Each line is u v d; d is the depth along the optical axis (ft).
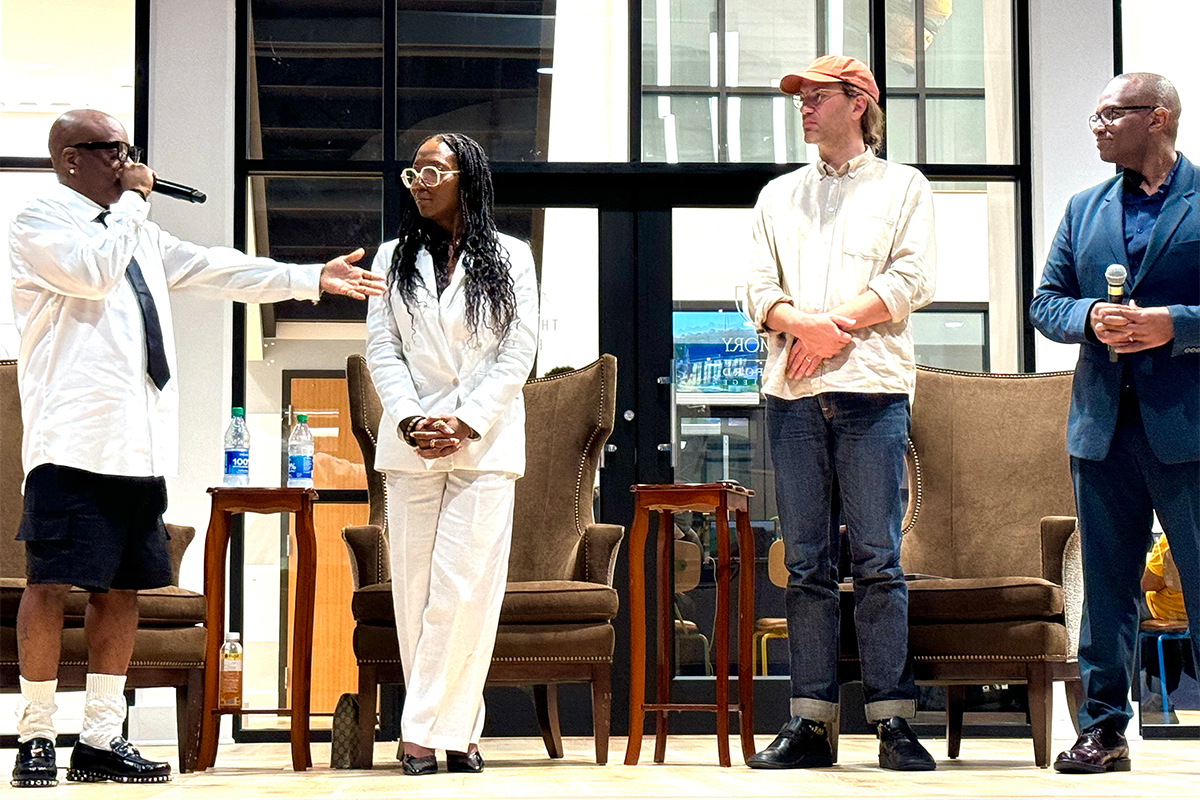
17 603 12.51
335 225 19.17
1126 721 11.71
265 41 19.30
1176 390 11.18
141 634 12.69
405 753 11.80
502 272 12.31
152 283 11.75
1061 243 12.35
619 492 18.75
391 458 12.03
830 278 12.35
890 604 11.94
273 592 18.34
